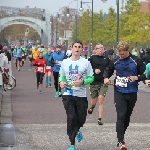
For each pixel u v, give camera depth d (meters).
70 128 9.53
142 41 56.84
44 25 118.62
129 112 9.88
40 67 21.95
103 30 82.19
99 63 12.94
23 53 49.44
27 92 22.28
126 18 60.84
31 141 10.35
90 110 13.59
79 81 9.51
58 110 15.58
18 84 27.02
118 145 9.73
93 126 12.47
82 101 9.66
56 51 20.22
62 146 9.88
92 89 13.12
